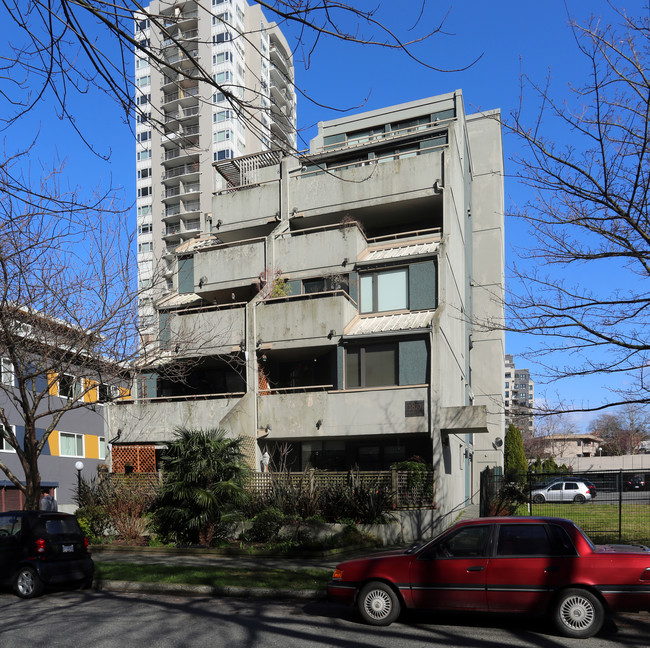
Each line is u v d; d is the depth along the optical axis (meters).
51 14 4.77
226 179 31.80
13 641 8.02
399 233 24.97
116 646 7.69
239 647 7.62
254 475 18.50
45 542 11.64
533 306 18.03
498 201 33.91
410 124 29.53
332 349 22.73
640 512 18.48
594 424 94.19
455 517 22.34
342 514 17.23
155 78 62.91
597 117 10.44
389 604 8.80
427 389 20.36
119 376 16.64
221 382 25.80
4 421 15.30
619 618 9.16
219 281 25.84
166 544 16.72
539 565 8.36
